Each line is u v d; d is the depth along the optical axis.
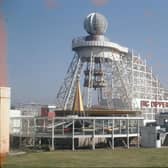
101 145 68.25
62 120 65.94
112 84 98.94
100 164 42.06
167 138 76.50
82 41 94.88
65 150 61.28
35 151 57.97
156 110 114.62
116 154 54.78
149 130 71.50
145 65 118.62
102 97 99.50
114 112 77.12
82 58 96.25
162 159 48.22
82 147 65.81
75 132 63.75
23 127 67.25
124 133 69.06
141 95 115.19
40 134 64.56
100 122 68.00
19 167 37.88
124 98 99.19
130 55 112.69
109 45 95.81
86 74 95.44
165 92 126.44
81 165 40.94
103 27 97.06
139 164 42.41
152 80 121.50
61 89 94.69
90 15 97.00
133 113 82.06
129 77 111.88
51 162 43.38
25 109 89.75
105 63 97.44
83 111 74.75
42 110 80.12
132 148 66.75
